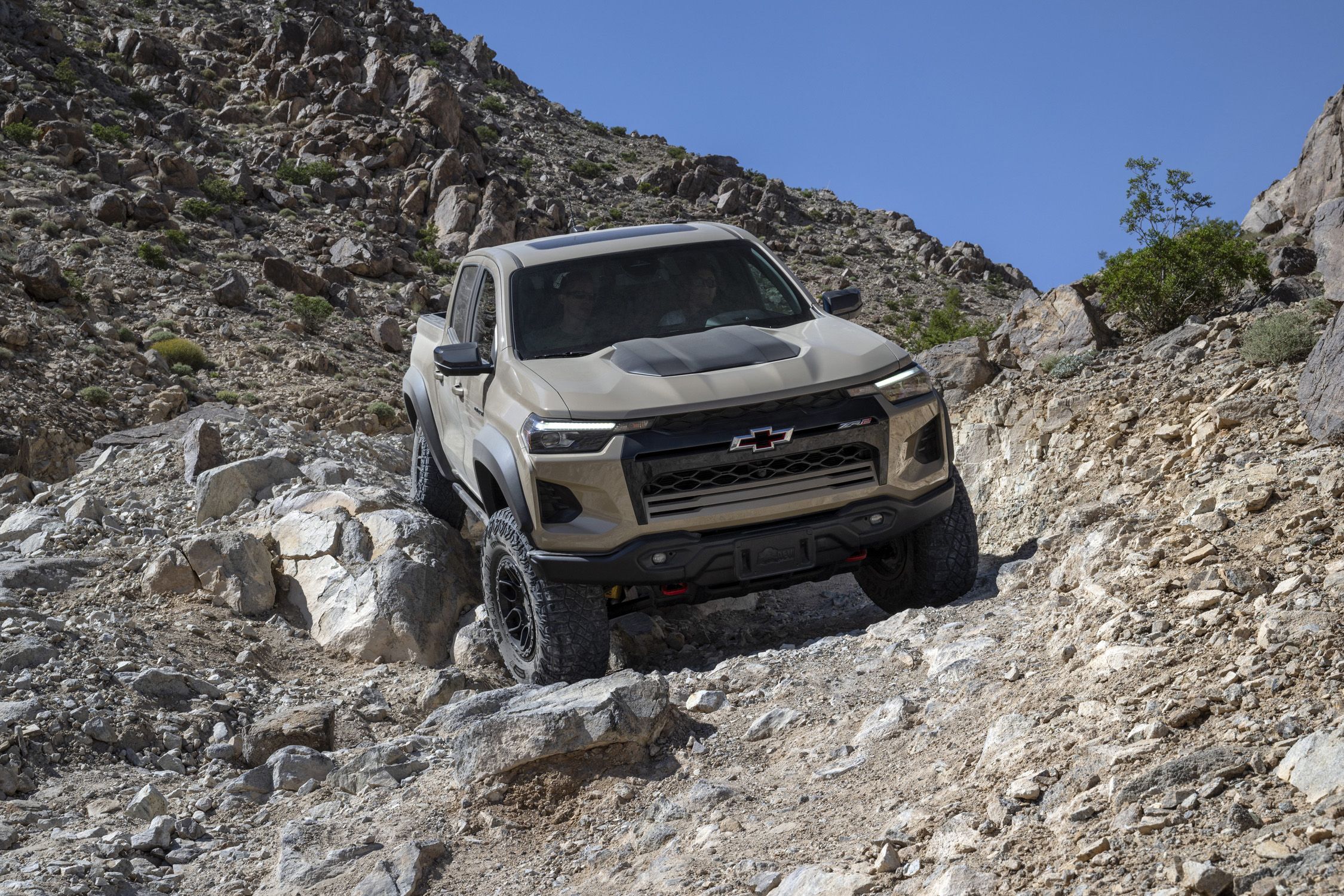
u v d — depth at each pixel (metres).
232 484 8.15
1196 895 2.33
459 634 6.43
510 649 5.71
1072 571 5.04
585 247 6.39
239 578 6.75
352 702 5.64
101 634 5.87
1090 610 4.28
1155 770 2.83
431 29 128.62
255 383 32.84
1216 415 6.31
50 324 31.56
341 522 7.14
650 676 4.43
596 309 6.00
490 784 4.06
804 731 4.25
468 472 6.50
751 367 5.29
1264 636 3.40
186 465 9.17
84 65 75.62
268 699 5.71
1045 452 8.01
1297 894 2.22
